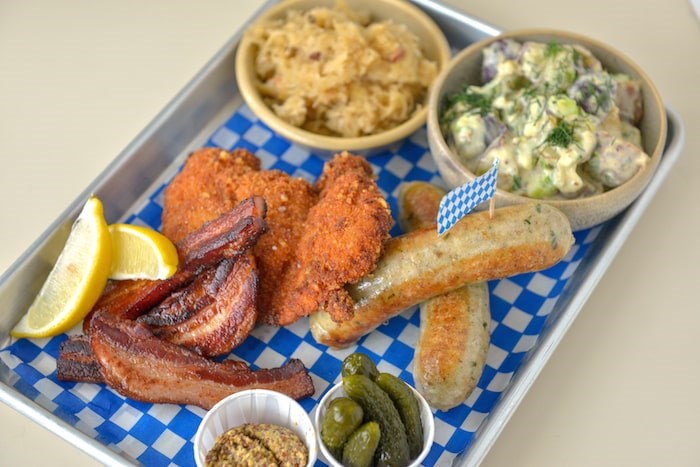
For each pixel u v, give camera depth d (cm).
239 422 41
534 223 42
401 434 38
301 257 45
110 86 57
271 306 45
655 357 46
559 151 45
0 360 45
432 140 47
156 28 60
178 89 57
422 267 42
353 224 43
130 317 45
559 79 47
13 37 59
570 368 45
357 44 50
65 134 55
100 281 44
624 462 42
